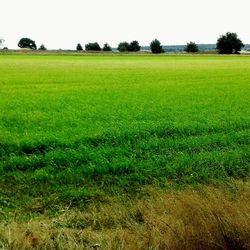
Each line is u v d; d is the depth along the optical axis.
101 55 112.88
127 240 5.60
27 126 15.76
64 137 13.47
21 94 26.36
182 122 16.67
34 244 5.58
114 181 9.58
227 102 23.70
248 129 15.66
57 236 5.92
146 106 21.78
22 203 8.18
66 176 9.76
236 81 37.31
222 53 146.25
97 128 15.02
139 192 8.97
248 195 6.87
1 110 19.72
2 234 5.77
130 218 6.79
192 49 155.50
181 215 5.91
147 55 117.00
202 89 30.77
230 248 5.29
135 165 10.54
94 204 8.15
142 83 35.06
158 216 6.09
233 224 5.47
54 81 35.66
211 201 6.12
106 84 33.88
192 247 5.20
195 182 9.48
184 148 12.69
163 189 8.90
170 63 69.44
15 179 9.55
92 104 22.34
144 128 14.86
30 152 12.14
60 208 7.93
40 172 9.91
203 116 18.44
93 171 10.07
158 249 5.22
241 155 11.61
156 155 11.62
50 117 17.77
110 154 11.54
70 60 78.31
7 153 11.87
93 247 5.71
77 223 6.98
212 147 12.91
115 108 20.81
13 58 84.50
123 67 56.84
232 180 9.13
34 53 117.19
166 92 28.66
